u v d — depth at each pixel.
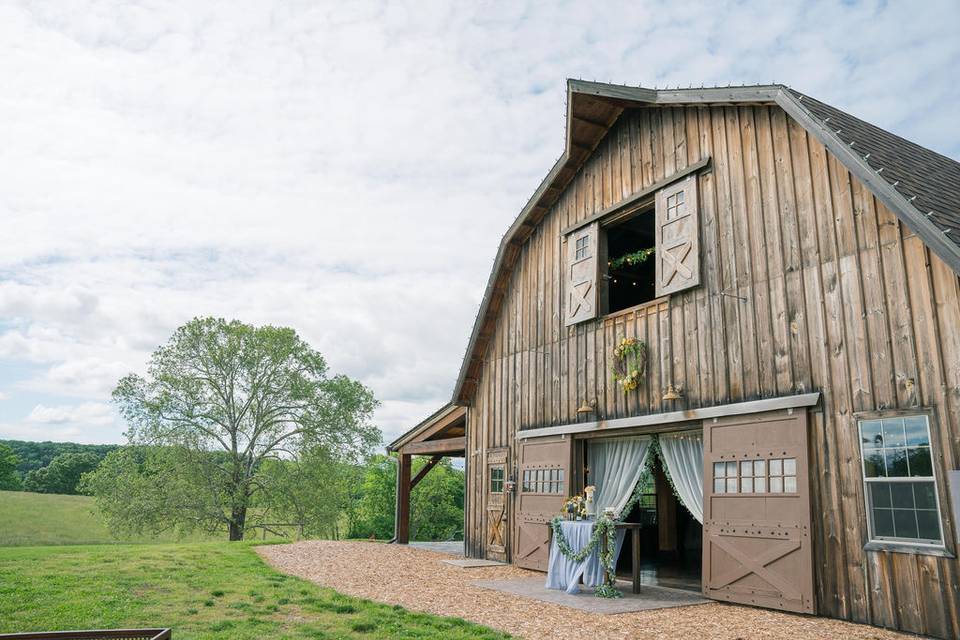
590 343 10.68
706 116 9.17
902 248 6.57
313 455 28.25
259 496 28.39
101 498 26.27
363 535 45.06
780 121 8.09
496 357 13.07
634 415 9.59
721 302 8.49
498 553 12.06
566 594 8.32
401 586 8.84
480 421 13.31
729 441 8.05
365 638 5.75
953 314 6.06
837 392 6.98
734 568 7.72
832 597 6.72
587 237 11.09
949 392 6.02
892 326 6.56
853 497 6.68
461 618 6.73
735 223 8.48
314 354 29.19
